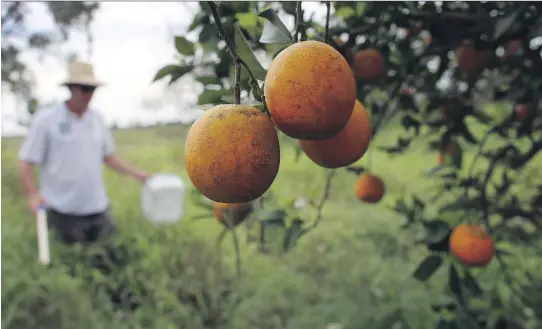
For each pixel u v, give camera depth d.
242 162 0.77
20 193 6.41
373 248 4.45
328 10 1.06
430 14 1.71
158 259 4.21
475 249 1.69
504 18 1.55
